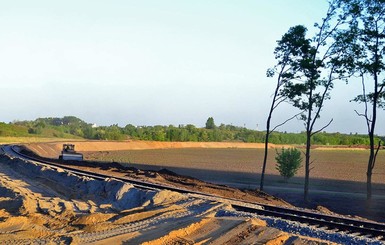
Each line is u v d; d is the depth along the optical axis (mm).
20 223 15320
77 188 24766
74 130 165375
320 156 105125
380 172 63000
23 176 33500
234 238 11898
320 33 28781
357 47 26984
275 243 11406
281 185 42688
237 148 146750
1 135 124000
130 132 162000
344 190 40531
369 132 27281
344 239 11930
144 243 11594
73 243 12234
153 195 18297
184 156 92312
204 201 17594
